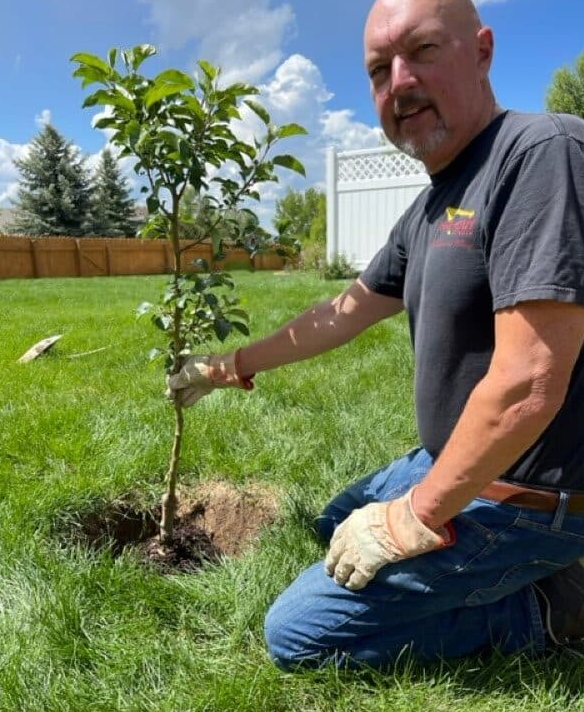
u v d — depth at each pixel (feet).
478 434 3.90
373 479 6.50
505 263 3.85
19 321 22.80
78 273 70.49
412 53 4.39
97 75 5.24
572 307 3.64
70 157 107.86
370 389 12.05
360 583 4.54
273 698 4.61
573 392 4.25
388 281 6.24
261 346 6.46
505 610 4.94
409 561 4.54
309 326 6.46
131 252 75.92
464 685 4.71
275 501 7.68
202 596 5.75
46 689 4.64
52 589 5.68
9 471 8.04
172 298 5.90
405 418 10.18
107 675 4.82
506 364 3.79
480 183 4.35
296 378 12.64
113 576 5.90
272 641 4.95
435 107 4.44
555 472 4.38
